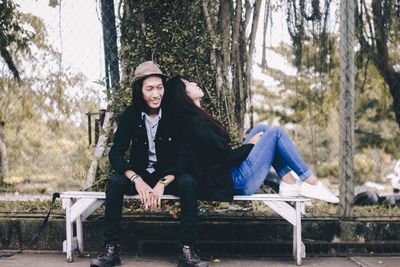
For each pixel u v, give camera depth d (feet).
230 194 12.66
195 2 16.38
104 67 16.58
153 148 12.92
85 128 17.69
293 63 19.48
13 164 19.25
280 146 13.00
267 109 40.32
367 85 32.24
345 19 14.79
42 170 18.98
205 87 16.47
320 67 19.72
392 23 22.88
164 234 14.49
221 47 16.60
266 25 17.94
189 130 12.56
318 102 26.43
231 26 16.99
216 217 14.57
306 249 14.47
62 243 14.66
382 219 14.69
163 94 12.85
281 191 13.07
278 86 23.68
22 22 17.56
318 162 36.83
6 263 13.05
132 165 12.90
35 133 18.60
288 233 14.52
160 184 12.17
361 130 38.52
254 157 12.98
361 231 14.55
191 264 11.93
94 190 16.24
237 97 17.01
